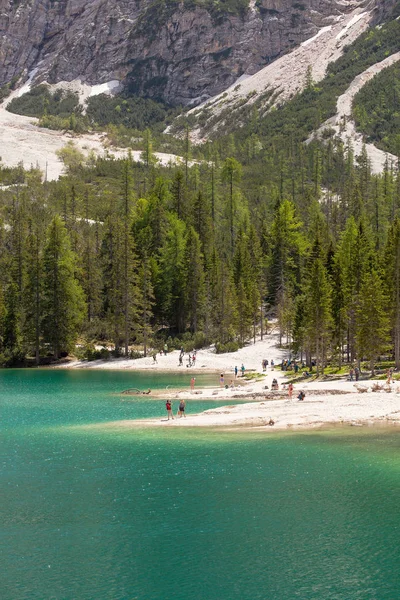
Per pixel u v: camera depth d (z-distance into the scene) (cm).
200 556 2106
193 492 2766
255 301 11269
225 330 10969
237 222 15588
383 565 2023
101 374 8675
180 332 11925
